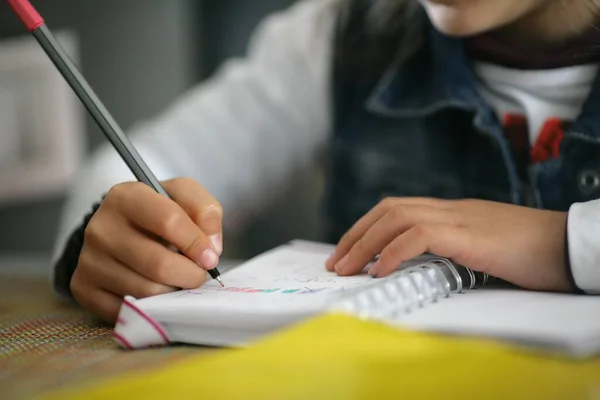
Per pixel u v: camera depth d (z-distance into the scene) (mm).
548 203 917
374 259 707
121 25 1714
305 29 1282
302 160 1328
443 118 1043
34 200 1578
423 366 452
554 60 921
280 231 2029
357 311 538
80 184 1028
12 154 1521
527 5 861
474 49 992
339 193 1162
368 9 1179
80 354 602
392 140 1103
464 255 654
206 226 713
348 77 1167
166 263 669
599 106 884
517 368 452
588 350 495
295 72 1284
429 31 1079
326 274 694
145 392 437
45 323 735
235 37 1947
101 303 709
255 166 1298
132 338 605
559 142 912
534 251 665
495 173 990
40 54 1547
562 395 423
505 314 552
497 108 982
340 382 437
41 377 537
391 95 1100
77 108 1624
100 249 710
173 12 1795
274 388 434
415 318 543
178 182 756
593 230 656
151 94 1770
